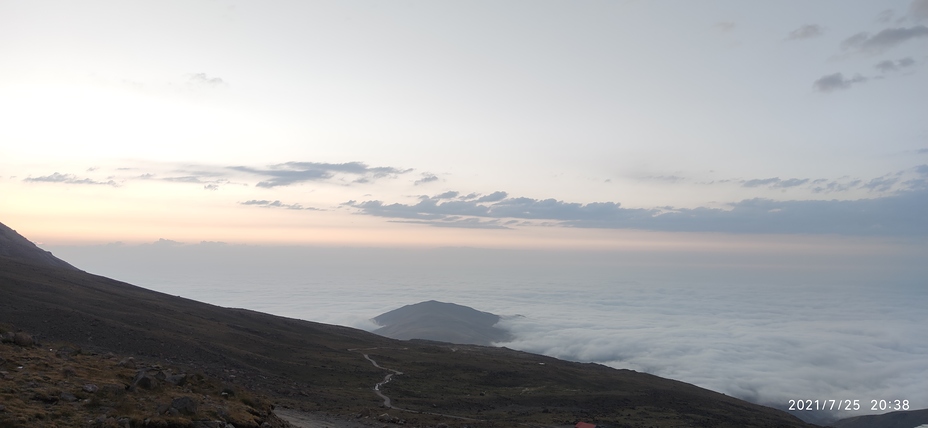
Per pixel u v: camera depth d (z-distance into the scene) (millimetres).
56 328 78750
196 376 40031
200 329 102562
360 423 54156
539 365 127625
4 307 82312
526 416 77375
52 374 33594
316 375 90312
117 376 36250
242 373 78375
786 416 117750
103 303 102375
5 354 36156
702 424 81438
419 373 104188
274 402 60812
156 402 31188
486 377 107000
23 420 24984
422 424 57469
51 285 105375
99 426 26250
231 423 31531
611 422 75438
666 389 119500
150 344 81750
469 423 63312
